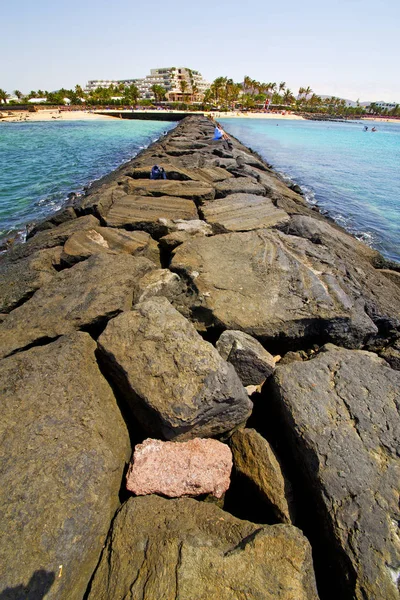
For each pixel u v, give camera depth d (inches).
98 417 118.2
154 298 158.6
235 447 121.7
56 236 269.6
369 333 177.9
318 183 706.2
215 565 82.8
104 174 753.0
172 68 4825.3
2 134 1566.2
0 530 86.3
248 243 225.3
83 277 191.5
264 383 145.1
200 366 122.7
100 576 88.1
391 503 95.3
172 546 88.0
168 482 105.7
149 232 279.1
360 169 879.1
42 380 125.4
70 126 1985.7
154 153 636.7
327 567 94.9
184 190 350.9
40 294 183.3
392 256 383.6
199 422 117.3
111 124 2153.1
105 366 137.7
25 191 597.0
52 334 156.9
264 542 86.7
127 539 92.6
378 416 116.7
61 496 94.9
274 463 113.2
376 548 88.0
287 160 972.6
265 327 166.9
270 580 80.1
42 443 105.7
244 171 473.4
